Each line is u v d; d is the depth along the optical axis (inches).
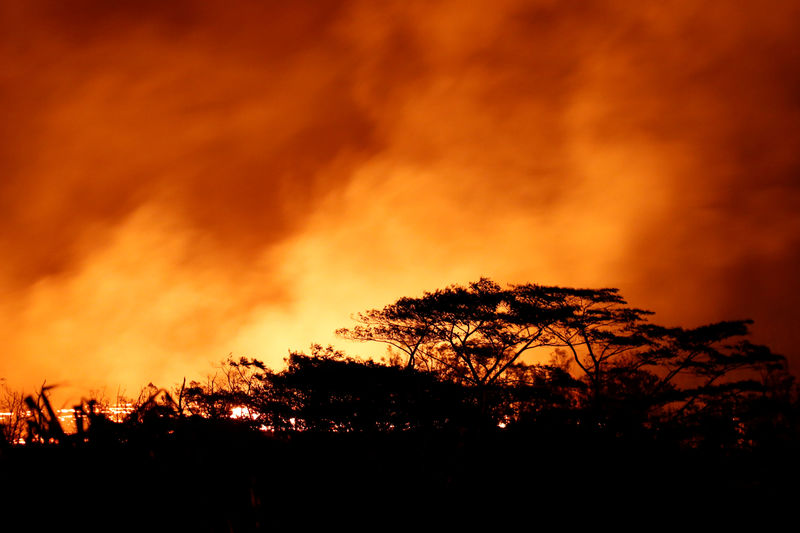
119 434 279.0
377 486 574.9
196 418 310.0
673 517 758.5
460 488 704.4
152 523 267.6
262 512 327.9
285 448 448.5
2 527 241.8
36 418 259.8
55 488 252.5
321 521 416.8
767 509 783.7
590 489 780.6
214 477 302.7
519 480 769.6
